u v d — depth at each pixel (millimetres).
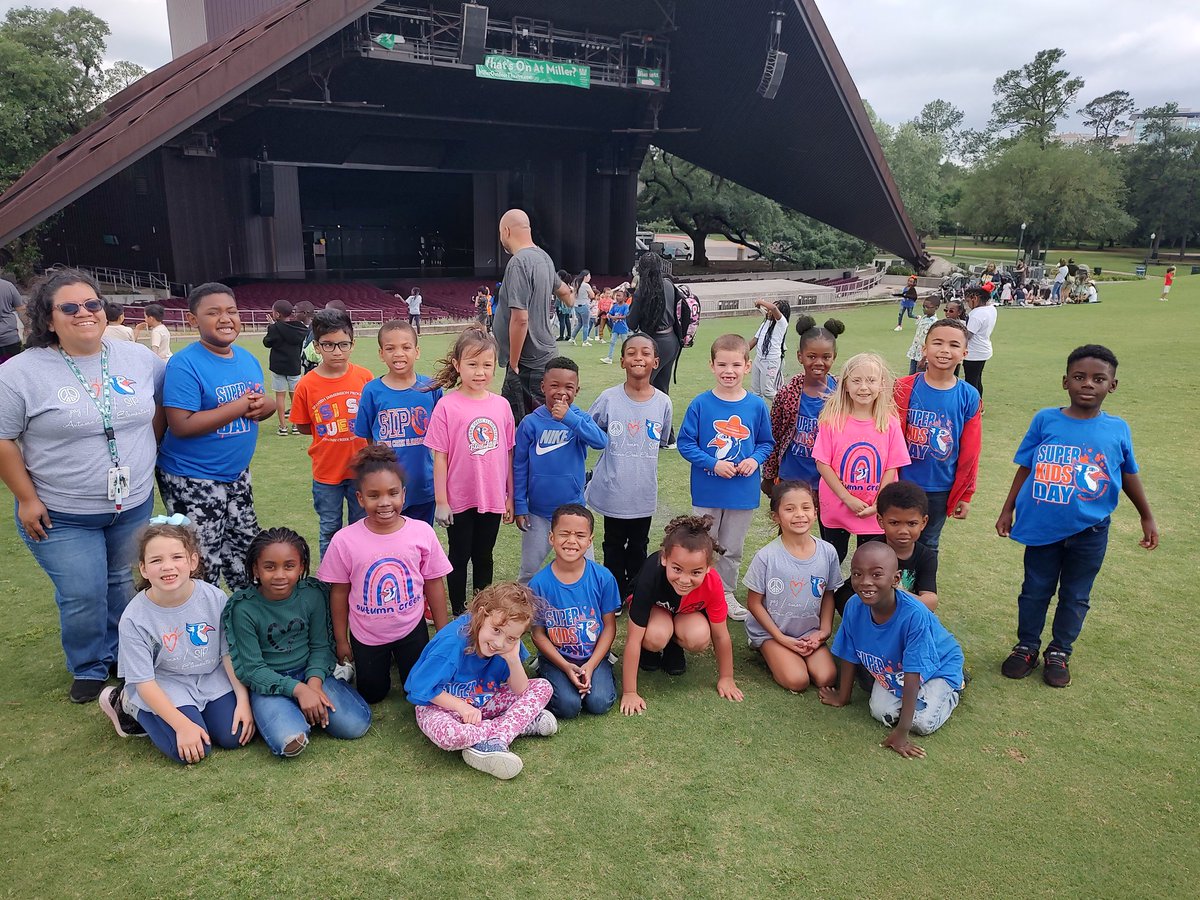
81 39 30828
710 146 30391
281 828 2732
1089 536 3592
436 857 2602
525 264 4902
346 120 26406
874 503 4047
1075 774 3051
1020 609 3793
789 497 3658
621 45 24875
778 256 42625
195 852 2617
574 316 16109
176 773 3031
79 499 3357
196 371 3658
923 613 3285
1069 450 3623
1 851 2613
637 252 38844
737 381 4262
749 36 23156
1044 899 2461
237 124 25344
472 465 4020
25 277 28438
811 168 28219
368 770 3061
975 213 58438
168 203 24844
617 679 3801
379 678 3521
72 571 3375
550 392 4016
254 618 3287
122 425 3404
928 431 4082
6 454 3193
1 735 3244
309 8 18078
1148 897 2471
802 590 3770
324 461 4359
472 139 30438
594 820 2787
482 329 4027
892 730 3340
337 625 3549
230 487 3863
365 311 23859
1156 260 66812
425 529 3594
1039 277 35219
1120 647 4012
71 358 3305
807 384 4566
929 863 2604
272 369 8242
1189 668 3812
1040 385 10594
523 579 4367
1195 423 8383
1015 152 55969
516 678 3291
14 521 5695
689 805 2869
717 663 3951
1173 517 5785
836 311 25156
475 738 3070
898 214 28438
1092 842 2697
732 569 4465
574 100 27047
